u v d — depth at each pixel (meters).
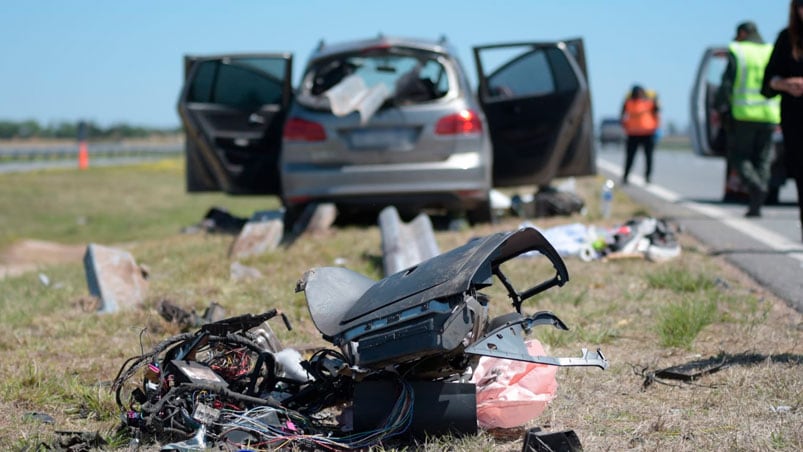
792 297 8.78
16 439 5.12
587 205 17.47
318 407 5.45
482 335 4.84
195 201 38.97
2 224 30.06
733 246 12.24
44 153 63.66
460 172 13.24
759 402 5.45
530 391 5.17
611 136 85.69
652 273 9.83
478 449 4.74
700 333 7.37
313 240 12.59
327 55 13.88
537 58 14.41
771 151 15.31
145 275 10.35
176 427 4.89
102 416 5.56
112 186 44.25
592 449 4.80
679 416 5.30
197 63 14.16
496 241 4.90
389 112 13.21
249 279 10.09
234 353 5.57
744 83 14.76
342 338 5.00
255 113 14.48
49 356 7.10
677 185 26.47
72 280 11.55
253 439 4.82
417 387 4.92
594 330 7.46
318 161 13.38
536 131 14.56
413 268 5.20
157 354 5.38
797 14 10.10
